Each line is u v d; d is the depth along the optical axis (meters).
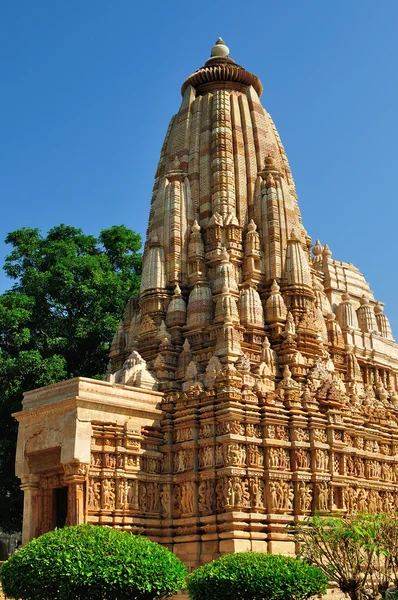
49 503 27.09
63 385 26.92
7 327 42.59
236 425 26.98
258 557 18.41
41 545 16.98
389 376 39.22
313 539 21.70
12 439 40.38
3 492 40.88
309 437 28.69
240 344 31.12
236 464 26.44
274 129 40.19
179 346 32.38
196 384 28.44
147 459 27.58
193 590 18.11
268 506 26.77
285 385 29.38
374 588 21.98
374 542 20.55
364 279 42.81
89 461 25.78
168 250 34.94
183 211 35.72
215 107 37.69
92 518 25.44
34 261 48.91
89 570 16.30
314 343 33.31
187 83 40.12
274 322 32.84
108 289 45.97
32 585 16.53
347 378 35.78
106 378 34.56
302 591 17.67
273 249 34.84
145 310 34.03
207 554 25.78
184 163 37.50
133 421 27.53
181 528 26.89
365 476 30.98
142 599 16.84
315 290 37.44
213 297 32.78
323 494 28.06
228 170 36.22
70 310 46.50
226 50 41.09
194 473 27.06
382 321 41.69
